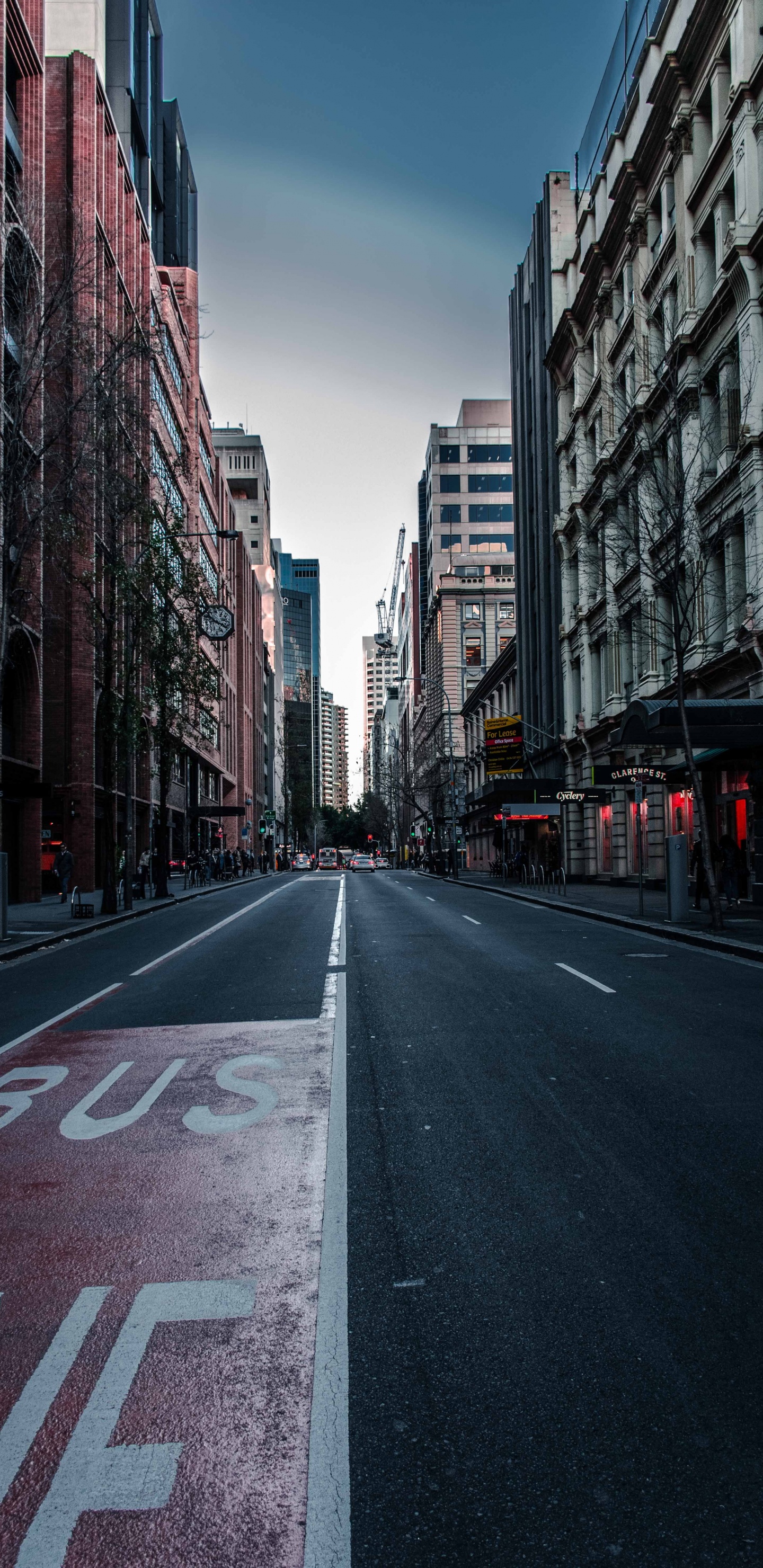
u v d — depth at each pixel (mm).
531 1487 2818
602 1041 8578
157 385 43469
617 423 30719
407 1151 5785
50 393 22766
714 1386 3305
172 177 62531
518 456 51781
